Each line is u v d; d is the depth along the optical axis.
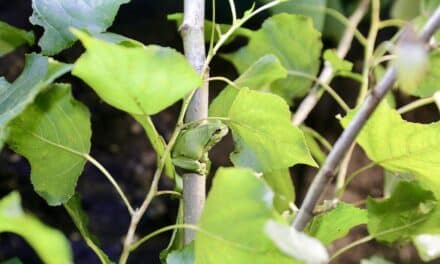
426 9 0.70
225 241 0.43
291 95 0.72
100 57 0.42
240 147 0.53
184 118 0.52
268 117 0.50
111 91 0.44
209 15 0.89
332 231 0.55
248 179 0.41
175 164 0.51
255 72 0.56
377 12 0.67
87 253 0.95
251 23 0.89
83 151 0.51
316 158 0.72
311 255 0.40
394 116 0.49
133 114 0.49
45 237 0.38
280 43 0.70
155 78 0.43
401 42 0.40
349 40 0.75
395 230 0.54
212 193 0.41
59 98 0.50
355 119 0.44
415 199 0.52
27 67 0.49
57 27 0.51
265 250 0.42
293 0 0.72
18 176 0.96
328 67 0.73
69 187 0.52
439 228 0.54
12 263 0.54
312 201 0.46
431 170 0.51
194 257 0.48
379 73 0.68
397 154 0.51
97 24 0.51
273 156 0.53
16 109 0.45
